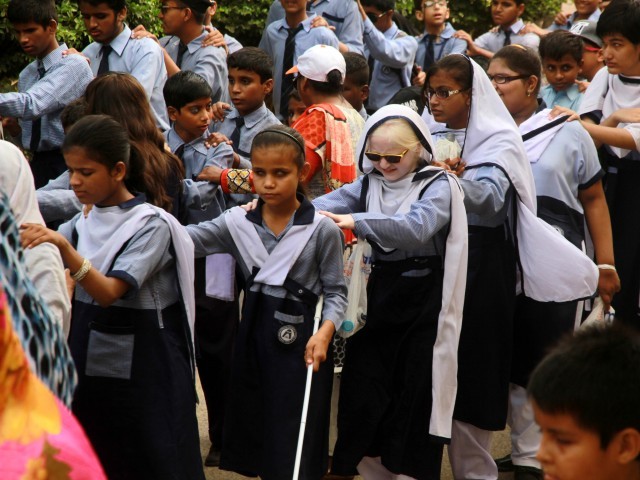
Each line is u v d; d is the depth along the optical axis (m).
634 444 2.09
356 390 4.30
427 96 4.67
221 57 6.79
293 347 3.98
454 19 12.30
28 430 1.73
